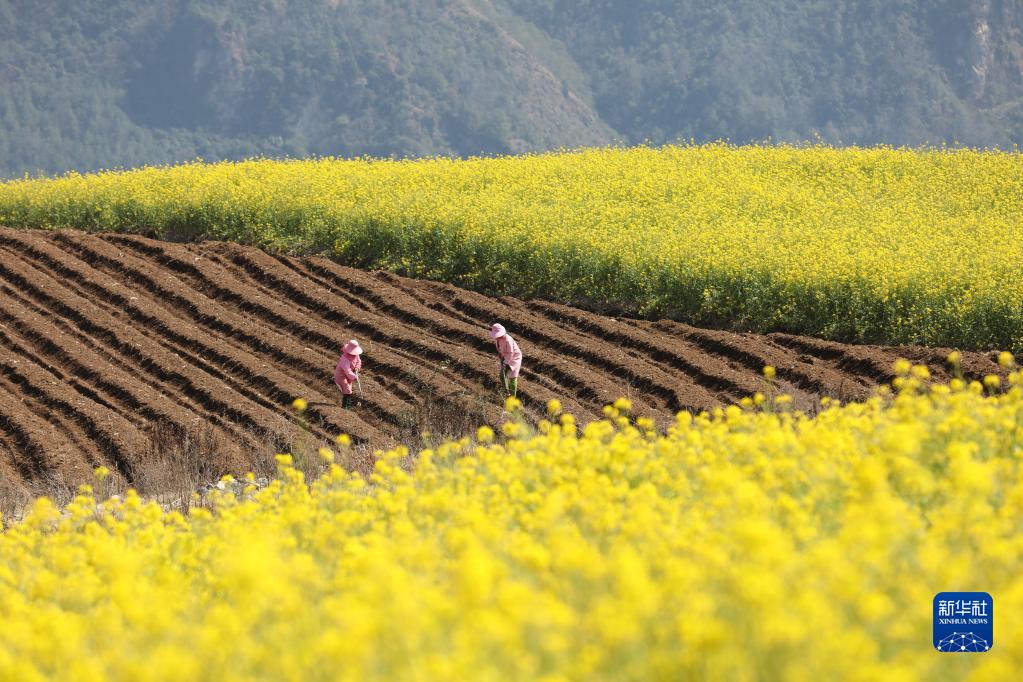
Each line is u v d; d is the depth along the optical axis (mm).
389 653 11508
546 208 69625
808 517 15992
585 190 76875
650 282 58094
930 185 79875
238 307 58562
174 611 16062
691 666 10969
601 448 22156
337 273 63125
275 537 19719
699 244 60312
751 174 84438
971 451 18438
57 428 41938
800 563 12898
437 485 22859
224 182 77062
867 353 48625
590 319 55469
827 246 61469
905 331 51562
